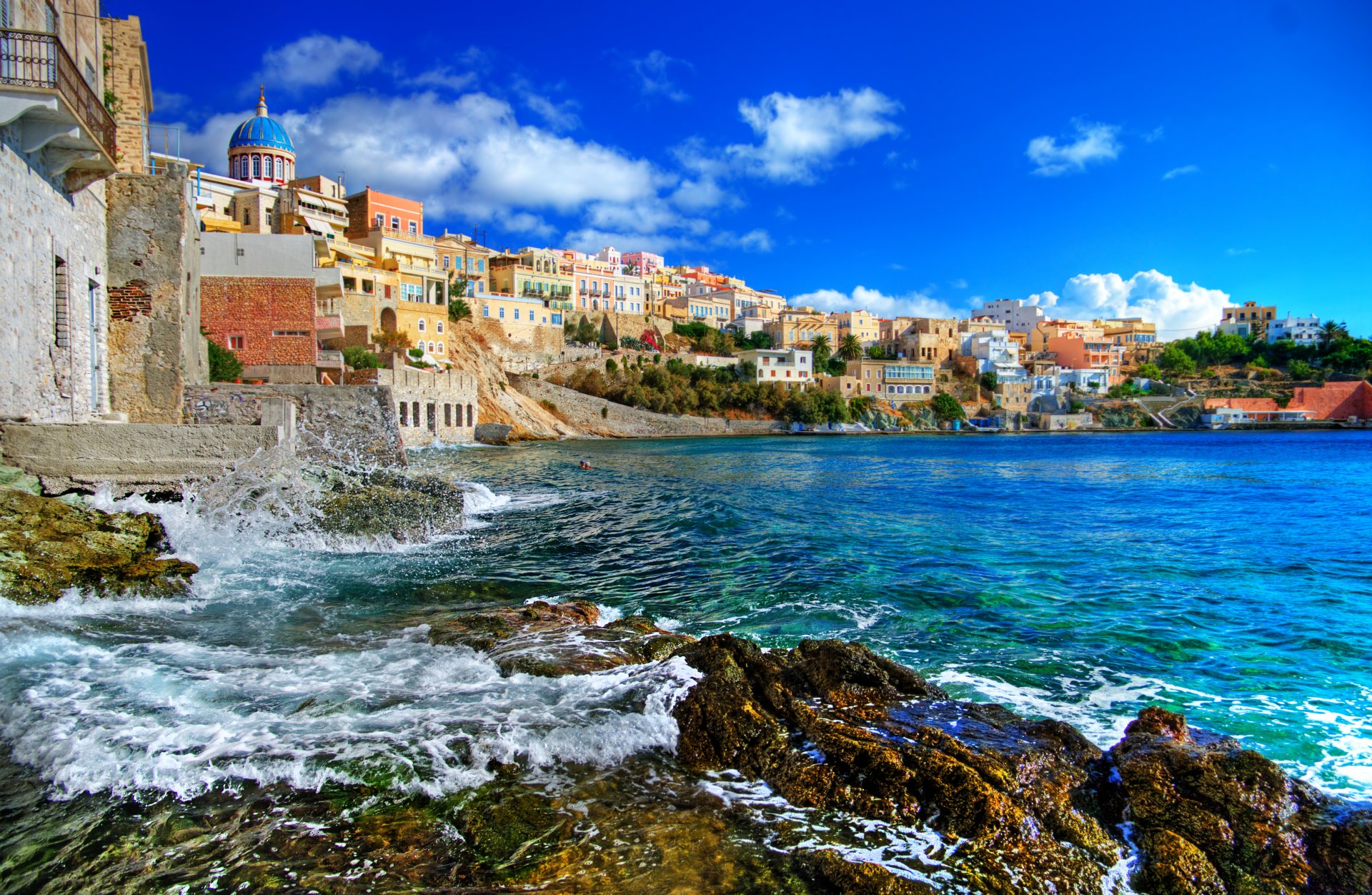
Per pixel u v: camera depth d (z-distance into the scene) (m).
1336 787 8.26
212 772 7.14
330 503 20.33
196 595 13.68
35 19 17.75
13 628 10.91
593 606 13.88
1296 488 42.97
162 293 23.09
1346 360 163.88
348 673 9.84
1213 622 14.79
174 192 23.19
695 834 6.60
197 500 17.89
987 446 95.62
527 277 131.50
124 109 25.94
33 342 17.39
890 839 6.61
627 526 25.14
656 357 125.88
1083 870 6.33
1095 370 162.75
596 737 8.03
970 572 19.08
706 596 16.20
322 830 6.39
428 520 22.09
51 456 16.66
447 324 85.12
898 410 143.38
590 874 5.96
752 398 124.06
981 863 6.31
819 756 7.62
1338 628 14.45
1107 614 15.27
